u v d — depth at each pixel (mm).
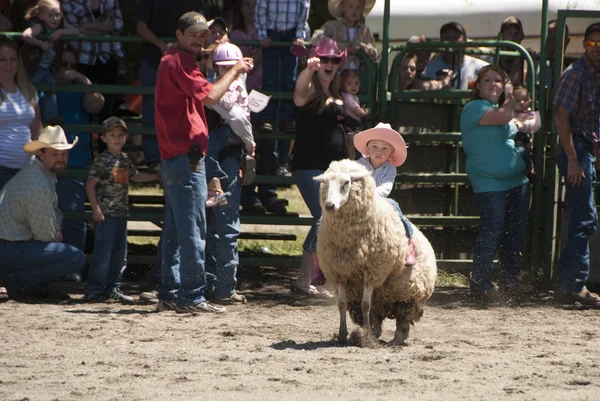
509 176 18750
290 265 20125
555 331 15055
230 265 17656
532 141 20156
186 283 16359
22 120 18344
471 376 11055
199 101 15367
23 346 12906
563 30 19453
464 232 21266
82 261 17938
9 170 18281
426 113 20656
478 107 18625
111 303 17719
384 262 12836
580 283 18297
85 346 12945
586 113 18297
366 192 12539
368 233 12695
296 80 19344
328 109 17875
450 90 19594
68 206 20125
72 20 20516
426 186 20906
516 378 10992
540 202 20266
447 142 21062
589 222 18281
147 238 26719
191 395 9938
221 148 17156
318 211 18312
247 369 11344
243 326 15039
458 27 22328
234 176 17328
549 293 19656
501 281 19391
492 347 13352
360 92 20047
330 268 13094
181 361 11867
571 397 10008
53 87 19609
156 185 34094
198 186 15930
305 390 10188
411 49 19875
